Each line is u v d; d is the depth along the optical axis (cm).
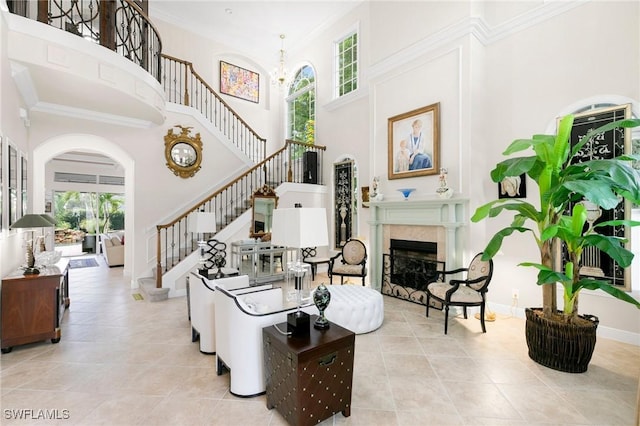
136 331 370
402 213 506
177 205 651
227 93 857
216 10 741
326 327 230
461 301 367
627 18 346
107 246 825
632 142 343
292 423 200
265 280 603
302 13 750
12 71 366
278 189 694
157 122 601
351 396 223
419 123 485
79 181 1063
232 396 239
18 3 390
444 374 275
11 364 287
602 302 360
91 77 407
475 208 434
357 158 693
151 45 624
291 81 922
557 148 275
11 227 334
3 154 337
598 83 364
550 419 216
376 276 545
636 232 343
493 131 451
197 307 326
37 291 326
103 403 228
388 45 540
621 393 247
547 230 270
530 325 305
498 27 444
